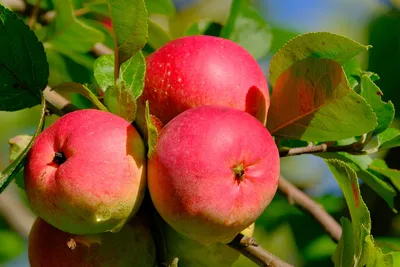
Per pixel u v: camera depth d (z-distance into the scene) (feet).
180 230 2.47
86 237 2.56
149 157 2.46
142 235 2.60
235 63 2.62
